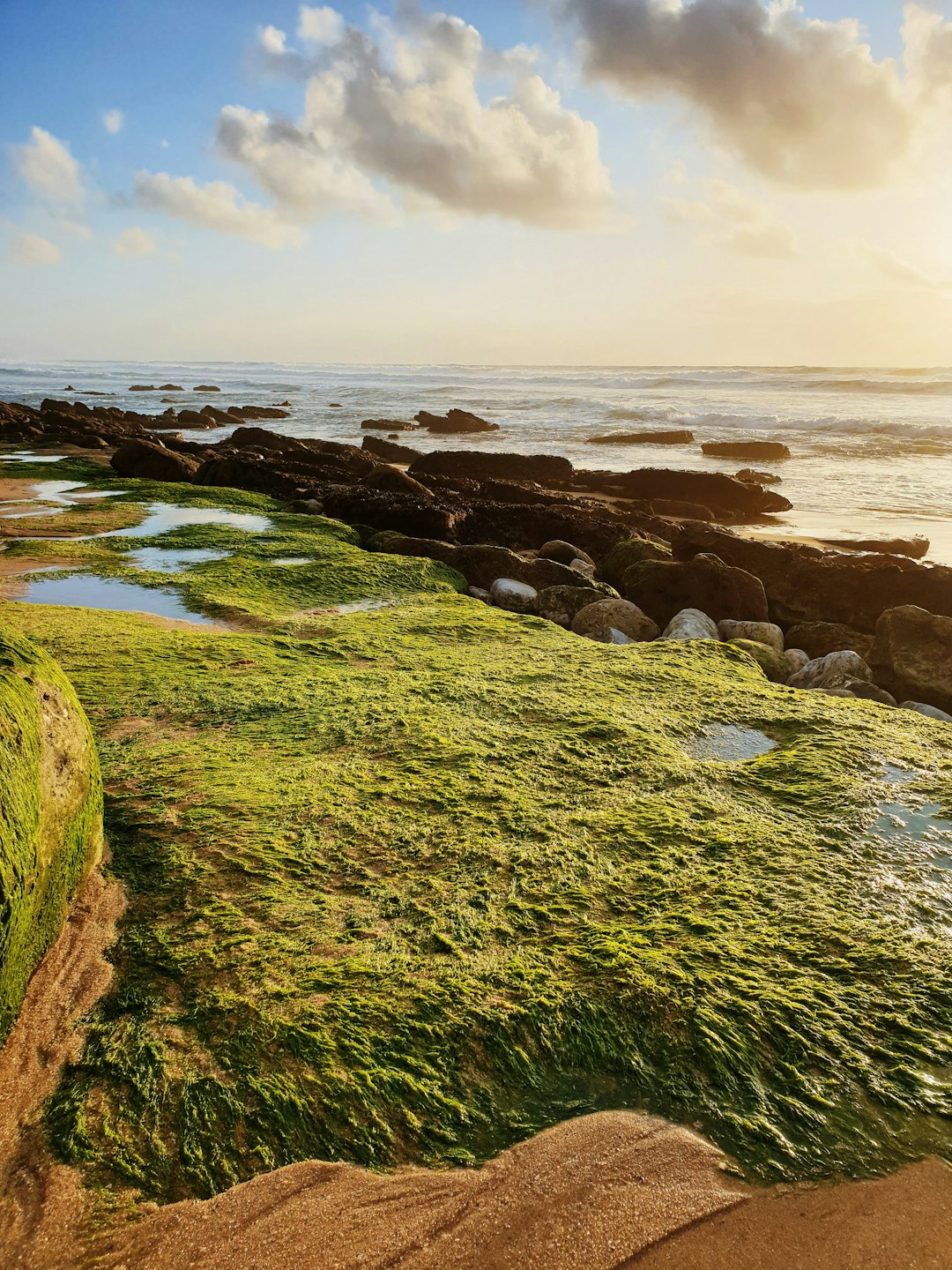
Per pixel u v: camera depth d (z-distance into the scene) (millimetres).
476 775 4930
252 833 4176
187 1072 2680
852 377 93250
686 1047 2857
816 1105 2658
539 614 11570
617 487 27062
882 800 4766
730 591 12211
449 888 3752
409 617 9703
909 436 40062
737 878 3896
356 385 102188
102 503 19125
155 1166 2393
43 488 21578
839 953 3352
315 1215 2268
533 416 55594
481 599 12555
